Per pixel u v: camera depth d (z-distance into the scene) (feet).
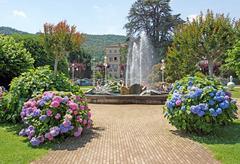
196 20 94.84
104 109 46.85
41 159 19.65
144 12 160.25
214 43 90.84
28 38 122.01
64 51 142.82
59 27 140.67
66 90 30.50
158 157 20.21
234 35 90.02
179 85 27.89
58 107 24.85
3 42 40.11
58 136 24.36
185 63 98.37
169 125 31.07
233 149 21.52
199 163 18.89
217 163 18.81
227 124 27.48
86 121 26.71
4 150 21.24
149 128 29.84
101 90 66.95
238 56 49.93
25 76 30.35
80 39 148.87
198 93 25.62
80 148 22.43
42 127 23.84
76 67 231.09
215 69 127.85
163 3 158.81
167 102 26.76
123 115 39.81
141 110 45.14
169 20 157.17
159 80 117.29
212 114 24.84
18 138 24.90
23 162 18.76
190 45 94.32
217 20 91.91
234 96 67.56
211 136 25.54
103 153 21.20
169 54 108.47
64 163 19.06
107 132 27.96
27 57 41.14
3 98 30.32
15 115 29.12
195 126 25.70
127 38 163.63
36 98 25.91
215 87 26.58
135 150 21.88
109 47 287.89
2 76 39.60
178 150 21.79
